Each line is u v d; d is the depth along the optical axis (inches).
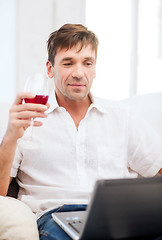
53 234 39.6
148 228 31.0
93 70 52.5
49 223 42.0
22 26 130.0
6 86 129.6
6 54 129.7
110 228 29.7
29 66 130.8
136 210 29.0
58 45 51.8
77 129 55.5
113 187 27.4
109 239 31.1
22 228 39.0
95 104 56.3
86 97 56.5
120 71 131.9
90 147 54.9
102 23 132.3
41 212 47.4
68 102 55.7
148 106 65.5
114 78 132.0
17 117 40.4
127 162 58.3
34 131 53.7
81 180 52.6
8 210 39.9
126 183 27.9
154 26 130.6
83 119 55.0
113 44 132.3
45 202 49.8
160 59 130.8
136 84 129.9
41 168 52.9
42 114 40.2
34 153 52.8
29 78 42.6
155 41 130.4
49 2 131.0
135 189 28.2
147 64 130.9
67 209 45.3
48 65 57.2
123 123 57.2
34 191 51.8
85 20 130.9
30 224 39.9
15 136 42.4
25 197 51.8
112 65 132.3
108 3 132.2
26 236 38.7
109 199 27.7
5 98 128.8
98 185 27.0
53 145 53.6
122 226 29.9
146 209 29.4
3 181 47.3
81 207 45.8
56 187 51.3
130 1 130.8
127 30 132.0
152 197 29.0
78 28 52.4
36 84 41.9
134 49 130.1
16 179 55.6
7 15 128.9
